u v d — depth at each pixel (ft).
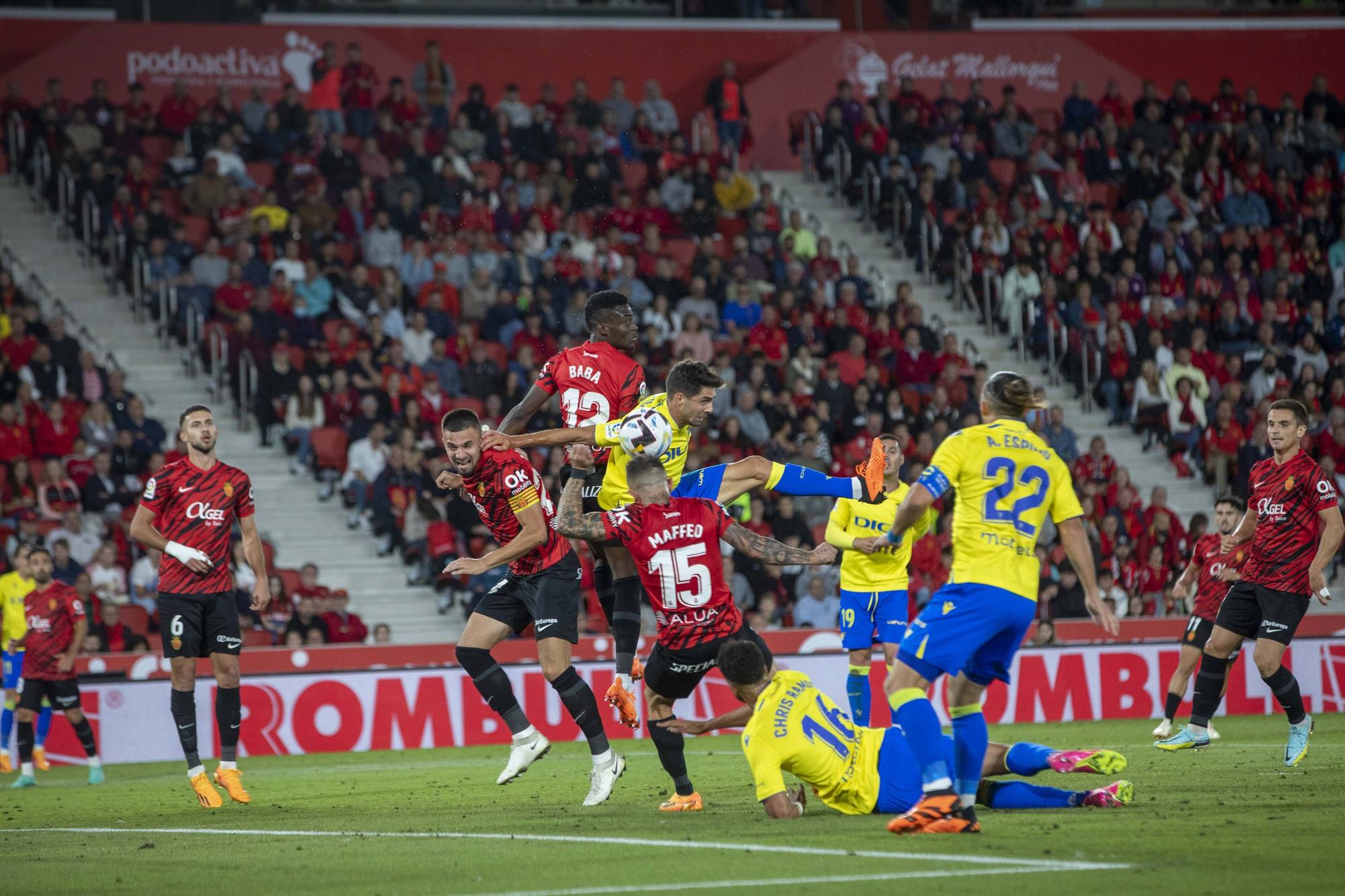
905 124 291.17
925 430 229.86
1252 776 95.96
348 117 265.95
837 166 289.33
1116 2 319.27
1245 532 112.47
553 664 91.04
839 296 251.39
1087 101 302.04
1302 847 61.87
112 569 182.09
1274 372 252.83
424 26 287.69
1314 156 304.71
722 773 115.96
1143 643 179.52
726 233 271.49
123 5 274.36
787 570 199.31
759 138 303.07
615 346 96.02
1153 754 118.73
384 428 209.26
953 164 280.72
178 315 229.86
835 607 194.08
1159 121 302.86
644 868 60.44
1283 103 309.22
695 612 79.41
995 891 52.21
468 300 237.86
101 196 240.53
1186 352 249.55
